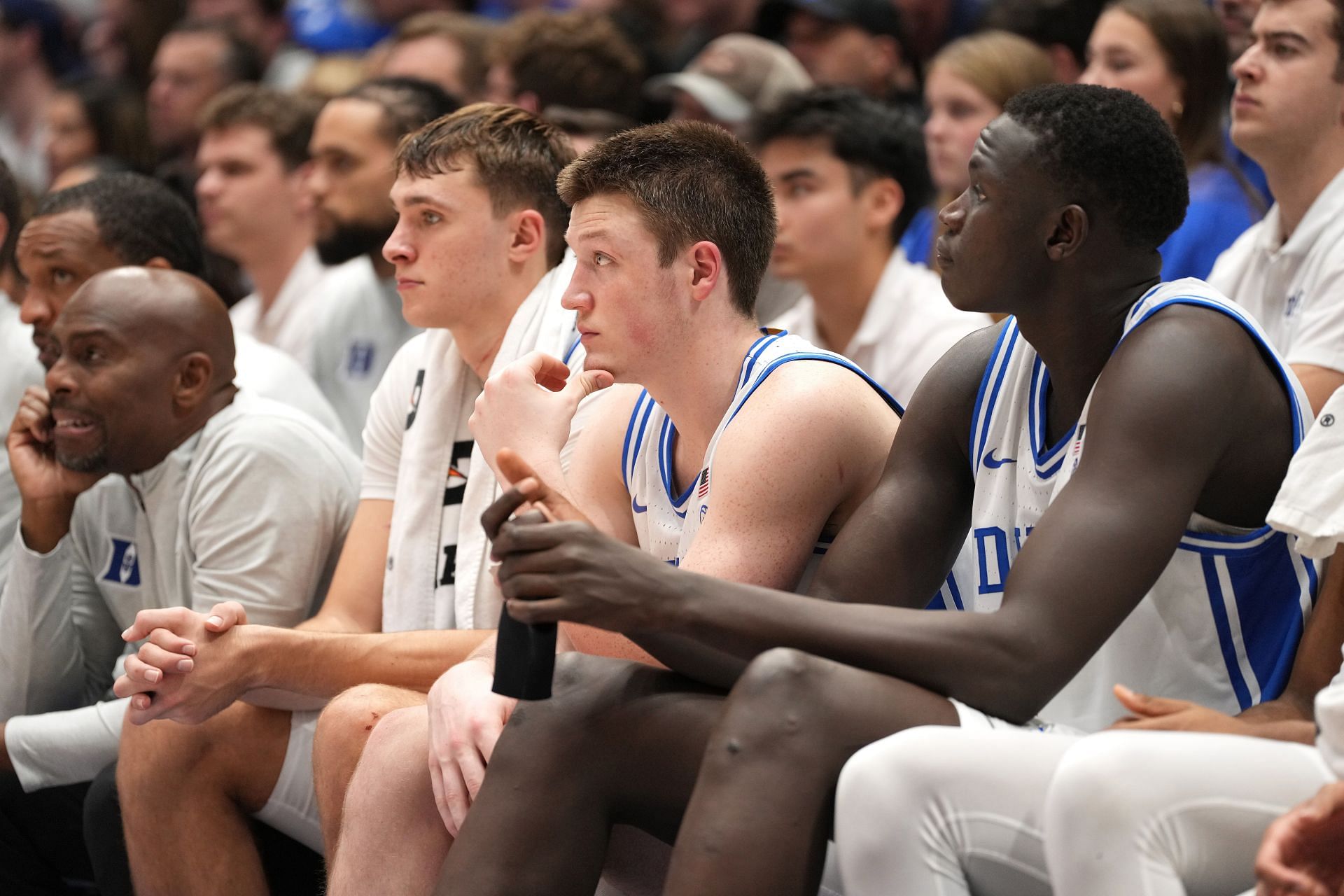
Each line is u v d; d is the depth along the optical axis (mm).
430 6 24750
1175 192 7125
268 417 10500
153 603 10742
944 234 7266
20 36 27094
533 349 9648
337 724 8453
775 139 13320
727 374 8086
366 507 10336
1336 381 10031
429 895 7742
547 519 6586
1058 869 5836
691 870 6145
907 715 6332
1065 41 15836
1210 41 12672
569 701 7082
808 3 18078
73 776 10273
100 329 10188
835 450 7852
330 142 16125
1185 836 5836
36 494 10531
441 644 9133
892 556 7488
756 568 7684
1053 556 6480
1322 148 10406
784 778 6188
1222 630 7188
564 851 6918
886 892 6031
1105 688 7336
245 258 17406
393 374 10430
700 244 7895
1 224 14000
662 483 8430
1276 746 6000
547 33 16750
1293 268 10719
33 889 10766
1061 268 7074
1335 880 5613
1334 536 6582
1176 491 6605
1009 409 7555
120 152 21156
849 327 13633
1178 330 6832
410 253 9766
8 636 10672
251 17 25594
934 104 15133
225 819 9203
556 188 9938
